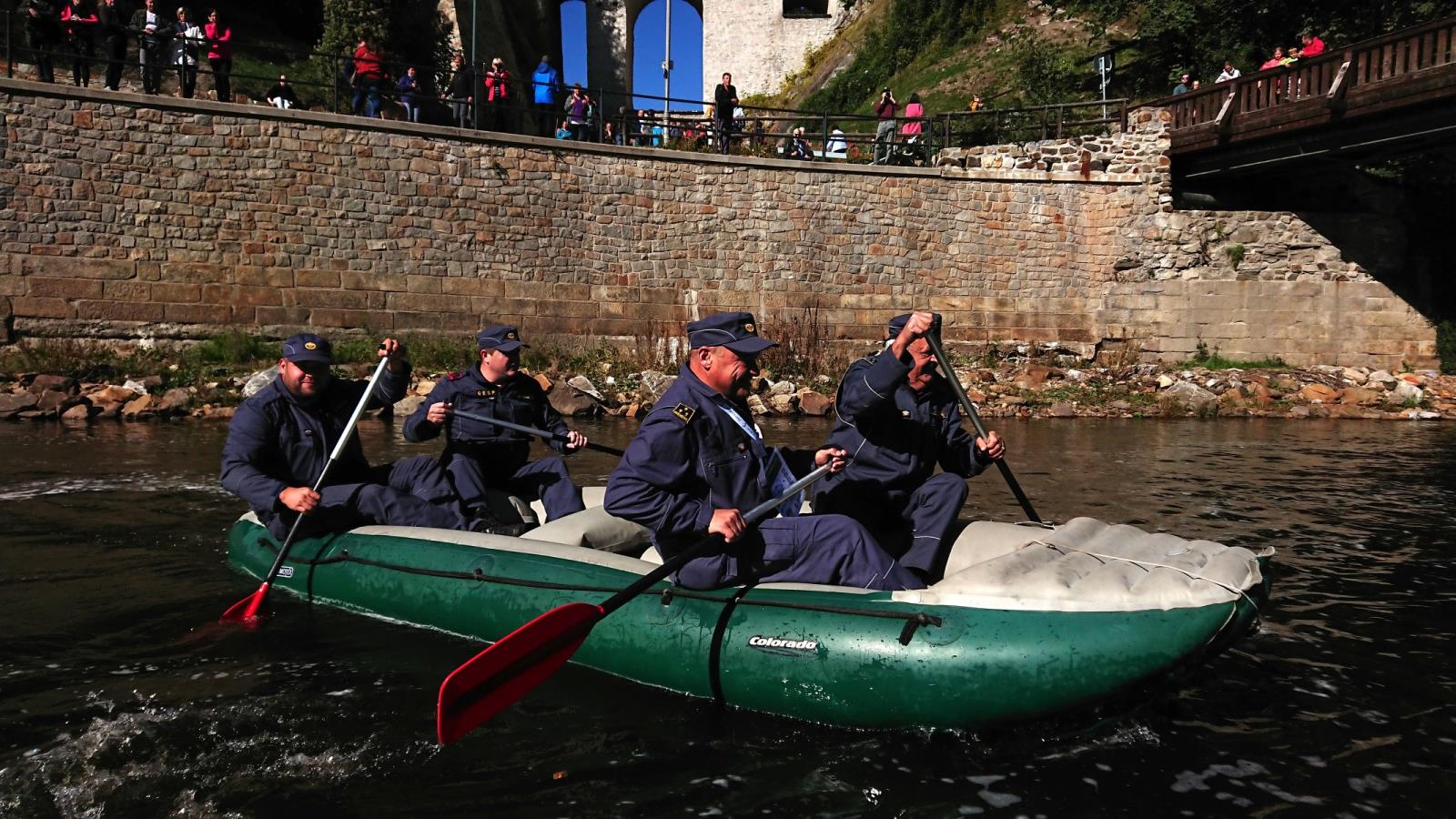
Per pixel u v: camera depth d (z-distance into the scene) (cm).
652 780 308
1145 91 2445
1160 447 1180
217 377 1429
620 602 357
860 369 420
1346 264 1903
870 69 3297
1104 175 1964
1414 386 1748
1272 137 1719
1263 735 342
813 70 3956
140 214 1509
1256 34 2312
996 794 300
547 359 1691
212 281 1548
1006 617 332
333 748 328
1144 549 376
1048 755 326
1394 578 557
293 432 504
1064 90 2534
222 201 1554
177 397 1300
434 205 1677
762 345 368
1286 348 1906
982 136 2331
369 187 1636
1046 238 1975
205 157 1543
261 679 385
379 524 498
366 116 1742
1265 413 1612
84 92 1466
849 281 1908
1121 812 290
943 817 287
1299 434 1338
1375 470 998
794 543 380
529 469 574
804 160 1878
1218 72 2323
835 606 351
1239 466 1019
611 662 390
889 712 334
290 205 1591
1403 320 1903
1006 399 1634
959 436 450
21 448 973
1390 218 1908
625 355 1756
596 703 367
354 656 411
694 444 373
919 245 1936
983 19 3036
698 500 374
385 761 320
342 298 1622
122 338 1499
